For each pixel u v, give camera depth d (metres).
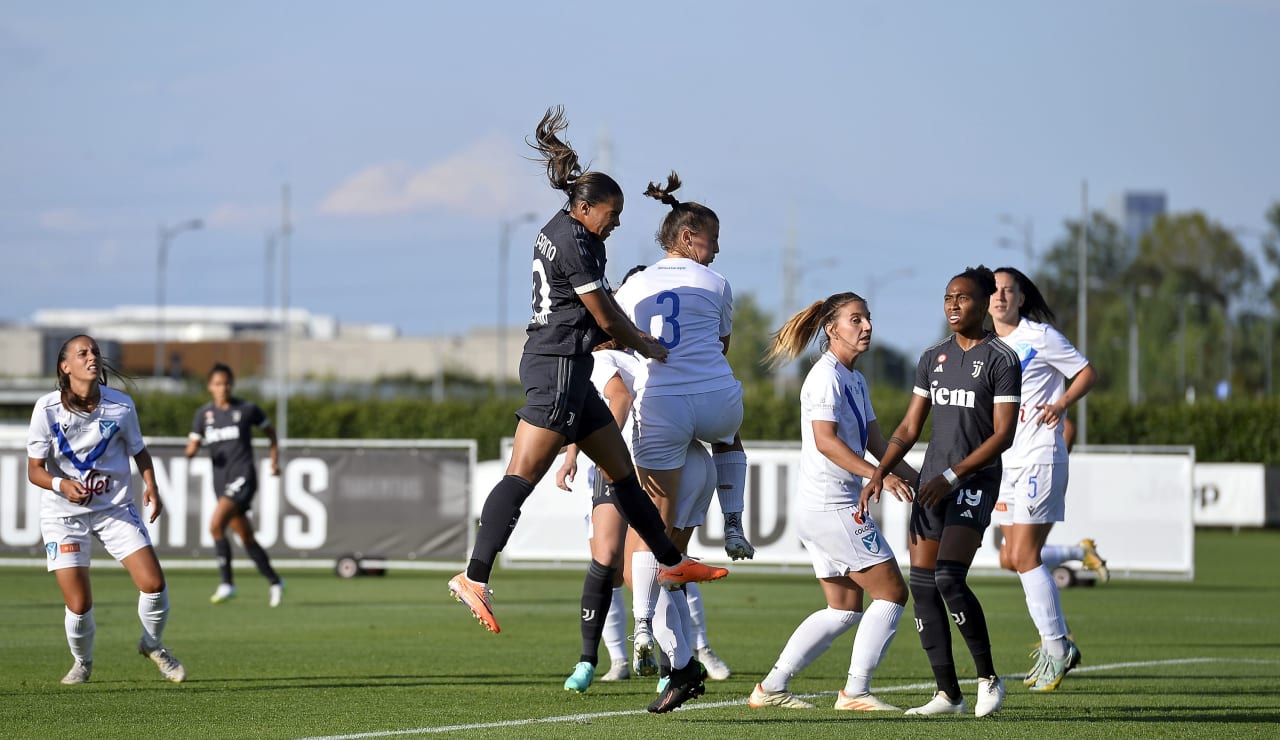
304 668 18.27
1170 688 16.52
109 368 16.61
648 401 13.87
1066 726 13.18
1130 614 29.06
